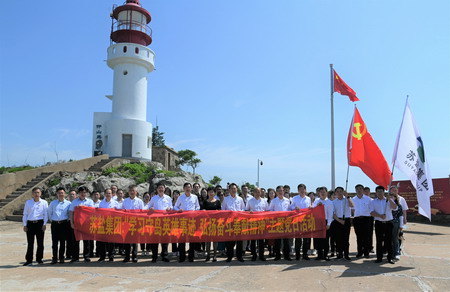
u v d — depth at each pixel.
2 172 24.28
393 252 8.76
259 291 6.19
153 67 31.89
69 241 9.49
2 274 7.55
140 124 29.81
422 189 9.16
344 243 9.05
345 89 18.08
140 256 10.01
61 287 6.50
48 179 22.27
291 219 9.11
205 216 9.12
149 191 22.02
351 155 9.72
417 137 9.36
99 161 27.23
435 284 6.51
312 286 6.45
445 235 13.89
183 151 39.28
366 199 9.59
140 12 30.86
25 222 8.64
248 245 10.59
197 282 6.80
